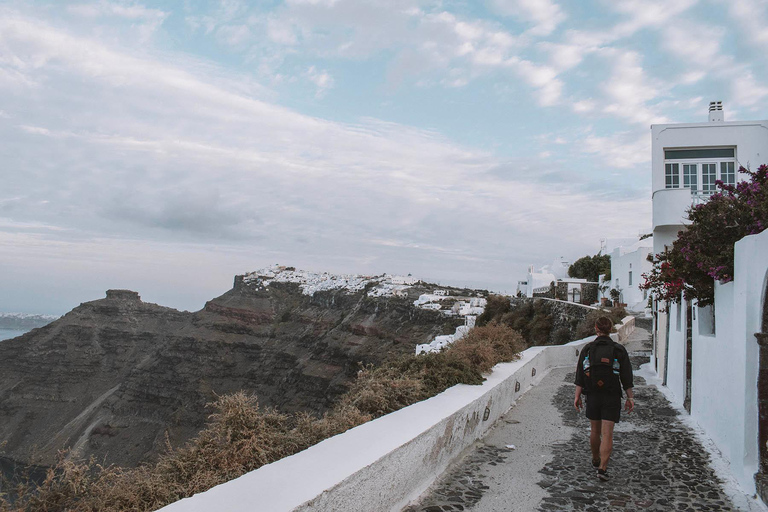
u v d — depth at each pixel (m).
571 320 42.78
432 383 8.96
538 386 13.84
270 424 5.99
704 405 8.88
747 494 5.90
